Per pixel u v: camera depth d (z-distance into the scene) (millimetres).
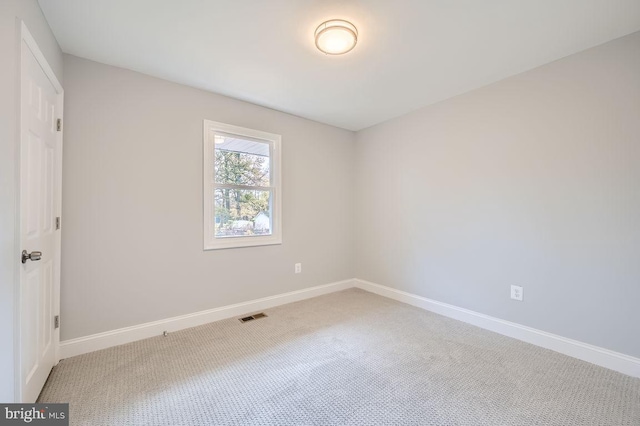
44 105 1645
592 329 2012
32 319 1479
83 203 2086
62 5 1560
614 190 1924
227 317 2822
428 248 3111
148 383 1739
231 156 2930
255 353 2125
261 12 1639
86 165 2100
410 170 3303
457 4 1577
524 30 1815
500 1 1556
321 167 3664
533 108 2307
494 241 2557
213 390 1678
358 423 1419
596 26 1776
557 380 1784
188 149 2584
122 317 2254
